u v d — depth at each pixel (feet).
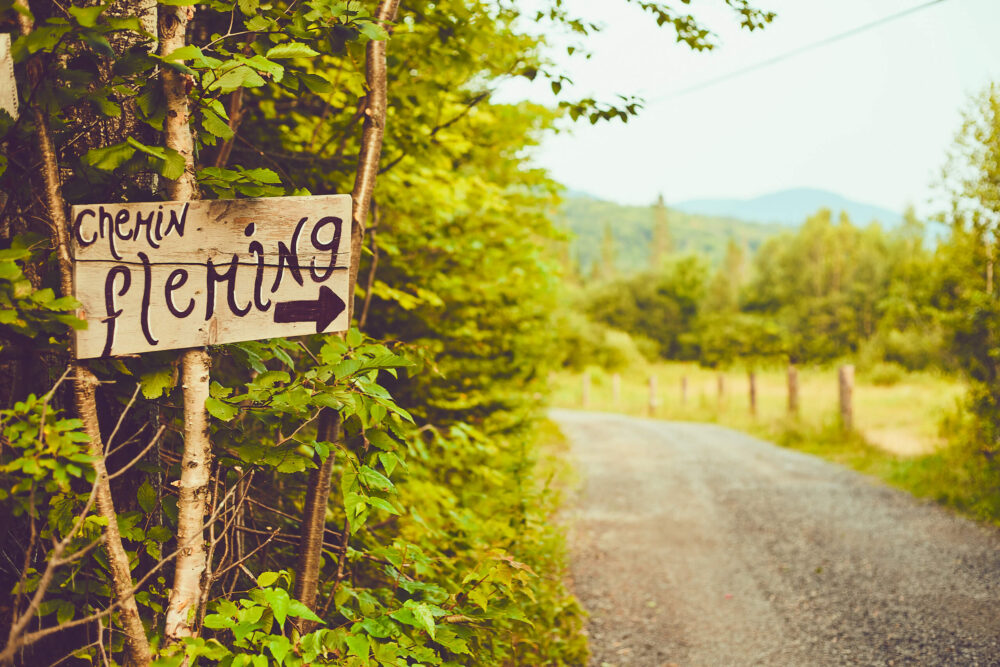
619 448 47.21
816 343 154.40
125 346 5.68
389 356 6.79
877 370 91.66
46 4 6.30
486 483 19.71
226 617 6.13
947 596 18.25
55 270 6.05
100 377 6.48
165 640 5.96
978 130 26.27
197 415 6.09
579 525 26.66
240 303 6.26
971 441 28.02
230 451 7.29
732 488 32.96
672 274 208.95
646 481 35.40
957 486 27.76
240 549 7.91
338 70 11.53
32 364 6.07
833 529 25.05
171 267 5.90
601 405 90.58
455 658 8.64
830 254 178.29
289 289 6.53
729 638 16.37
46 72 5.34
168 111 5.92
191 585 6.05
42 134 5.45
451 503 13.61
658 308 205.87
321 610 8.14
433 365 8.87
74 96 5.47
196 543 6.08
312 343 7.64
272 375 6.48
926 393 62.54
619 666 14.96
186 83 5.97
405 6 11.02
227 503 7.40
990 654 14.87
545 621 15.29
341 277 6.84
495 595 7.89
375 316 18.81
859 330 154.10
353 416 7.68
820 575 20.38
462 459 18.79
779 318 171.53
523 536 15.28
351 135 11.94
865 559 21.57
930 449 35.53
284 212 6.48
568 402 96.12
